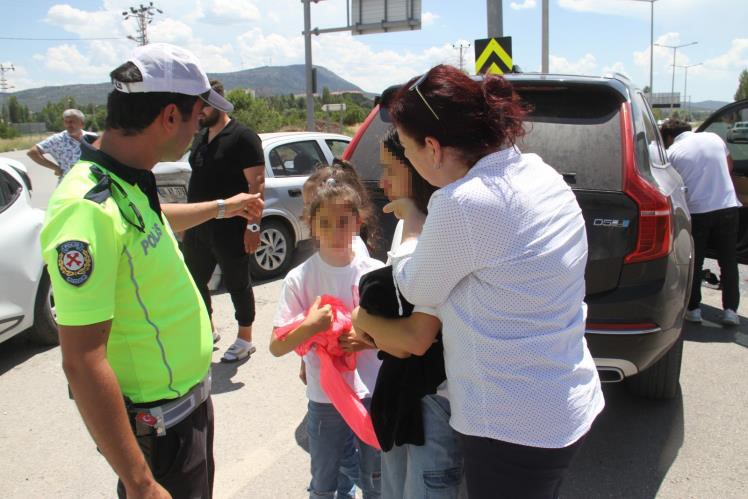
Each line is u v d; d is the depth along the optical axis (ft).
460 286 4.89
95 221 4.76
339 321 6.60
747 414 11.57
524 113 5.10
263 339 15.84
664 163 13.26
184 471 5.82
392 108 5.16
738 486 9.40
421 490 5.81
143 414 5.49
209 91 5.60
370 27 46.98
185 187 20.36
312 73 47.83
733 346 15.08
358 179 7.69
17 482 9.88
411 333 5.22
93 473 10.14
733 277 16.33
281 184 21.84
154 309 5.37
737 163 19.12
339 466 7.85
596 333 9.34
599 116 9.98
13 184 15.08
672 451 10.40
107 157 5.23
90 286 4.66
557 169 9.69
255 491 9.53
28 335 15.65
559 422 4.83
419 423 5.70
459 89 4.83
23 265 14.40
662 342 9.81
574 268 4.91
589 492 9.36
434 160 5.06
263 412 11.99
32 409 12.41
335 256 7.41
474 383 4.91
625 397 12.32
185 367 5.67
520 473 4.97
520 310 4.73
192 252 14.48
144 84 5.15
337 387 6.36
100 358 4.73
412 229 5.58
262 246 21.40
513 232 4.64
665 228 9.36
